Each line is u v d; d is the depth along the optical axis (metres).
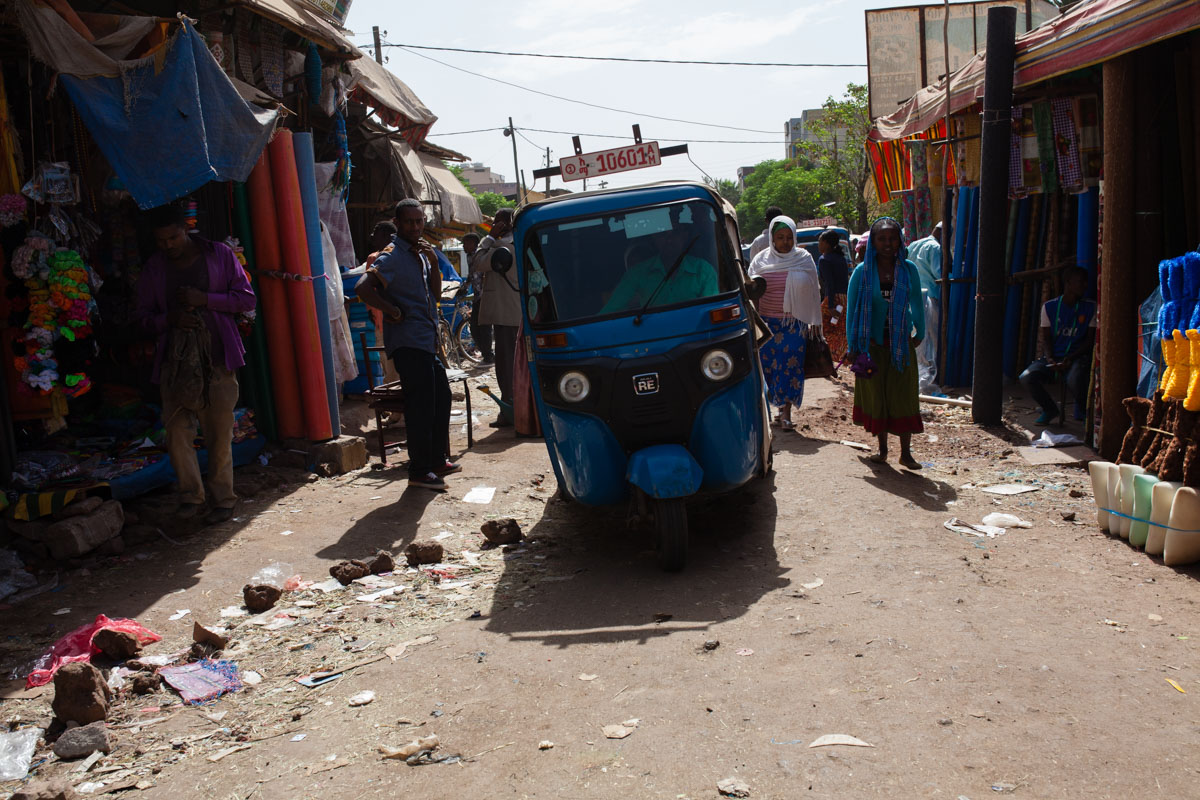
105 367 7.61
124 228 7.49
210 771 3.35
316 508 6.80
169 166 5.87
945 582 4.72
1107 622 4.14
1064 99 9.18
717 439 5.21
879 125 13.71
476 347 17.11
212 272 5.97
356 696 3.83
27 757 3.55
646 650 4.05
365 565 5.45
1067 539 5.45
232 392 6.23
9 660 4.48
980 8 15.94
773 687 3.59
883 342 7.11
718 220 5.56
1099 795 2.78
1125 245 6.75
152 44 6.17
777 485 6.80
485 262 9.43
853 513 6.00
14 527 5.72
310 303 7.89
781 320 8.58
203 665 4.27
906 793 2.83
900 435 7.21
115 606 5.07
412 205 6.92
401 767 3.23
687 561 5.28
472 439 9.00
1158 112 6.73
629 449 5.27
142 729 3.75
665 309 5.25
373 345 10.71
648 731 3.32
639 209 5.55
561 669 3.93
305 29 9.21
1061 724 3.21
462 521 6.45
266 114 6.89
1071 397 9.73
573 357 5.23
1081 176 9.07
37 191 5.71
